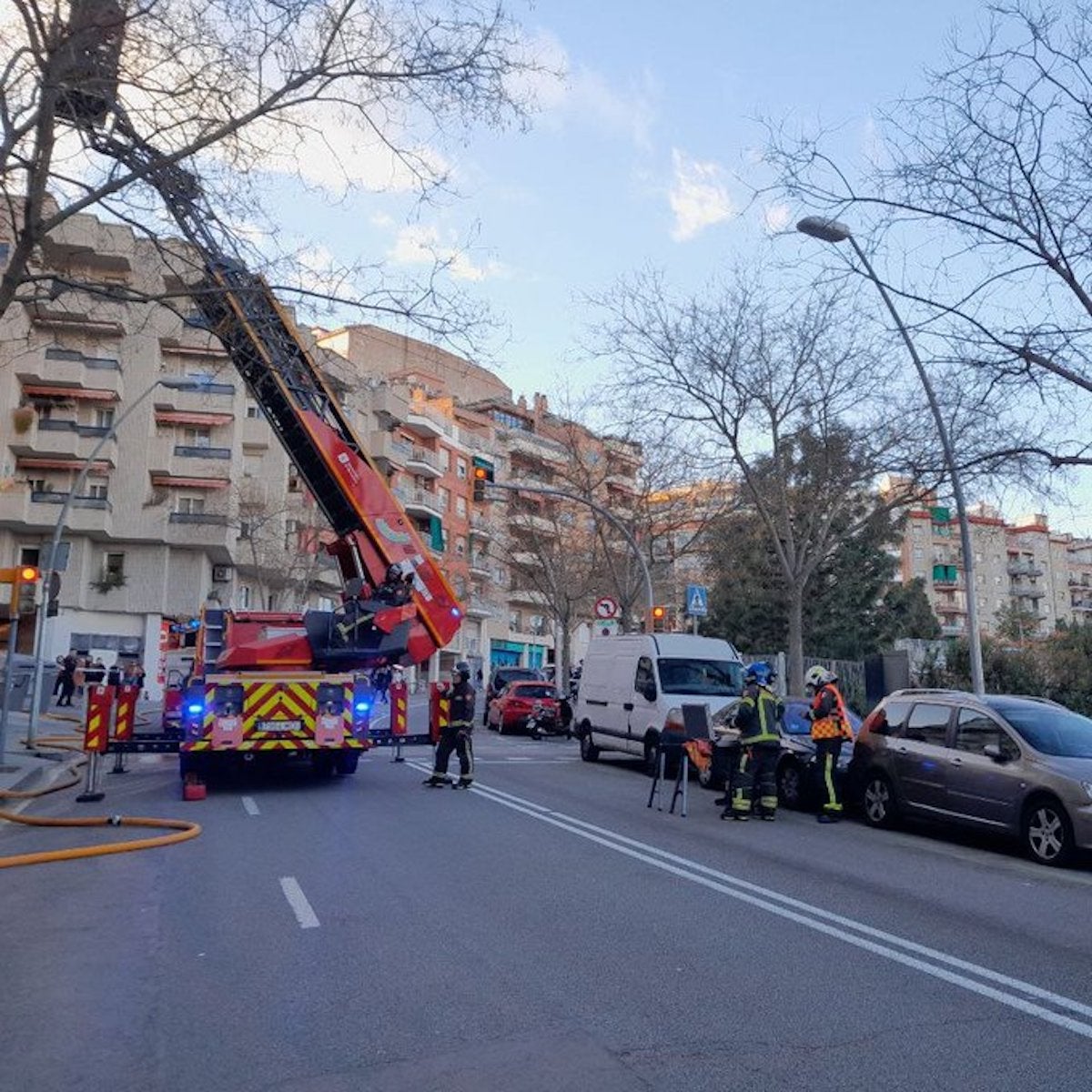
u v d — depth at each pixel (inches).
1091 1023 213.0
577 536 1747.0
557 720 1101.1
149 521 1750.7
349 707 587.2
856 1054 194.1
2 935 278.8
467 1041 199.2
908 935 285.7
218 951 261.7
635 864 379.9
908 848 443.5
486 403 2731.3
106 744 554.6
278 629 603.2
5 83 406.0
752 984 236.7
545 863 379.9
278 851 398.9
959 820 446.6
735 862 392.8
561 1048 195.2
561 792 605.9
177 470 1787.6
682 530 1577.3
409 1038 200.5
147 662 1759.4
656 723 708.7
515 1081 180.1
